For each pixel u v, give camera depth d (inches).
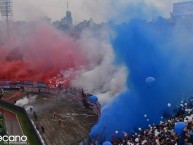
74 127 2410.2
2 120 2566.4
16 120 2679.6
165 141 1247.5
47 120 2647.6
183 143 1147.9
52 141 2139.5
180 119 1440.7
